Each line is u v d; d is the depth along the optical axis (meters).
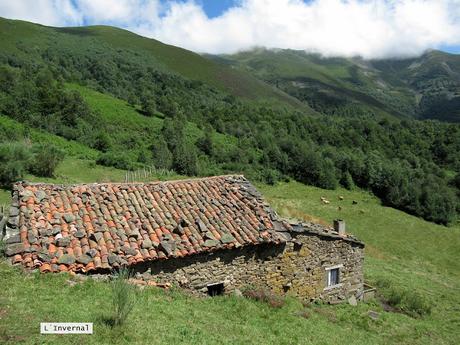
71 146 57.31
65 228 11.16
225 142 85.62
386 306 19.36
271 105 179.62
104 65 145.75
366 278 24.45
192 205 13.84
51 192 12.55
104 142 62.19
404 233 54.47
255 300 12.88
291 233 14.58
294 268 14.83
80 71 137.88
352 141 101.81
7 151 31.39
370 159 81.06
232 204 14.51
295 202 60.16
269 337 10.27
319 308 15.29
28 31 171.75
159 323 8.72
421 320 18.80
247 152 79.00
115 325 7.85
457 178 78.62
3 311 7.50
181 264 11.83
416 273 32.56
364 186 76.81
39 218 11.20
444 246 52.16
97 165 49.03
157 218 12.62
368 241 49.31
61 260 9.98
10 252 9.68
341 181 77.12
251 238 13.01
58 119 65.75
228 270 12.86
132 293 9.56
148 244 11.31
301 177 75.94
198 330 8.99
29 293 8.49
